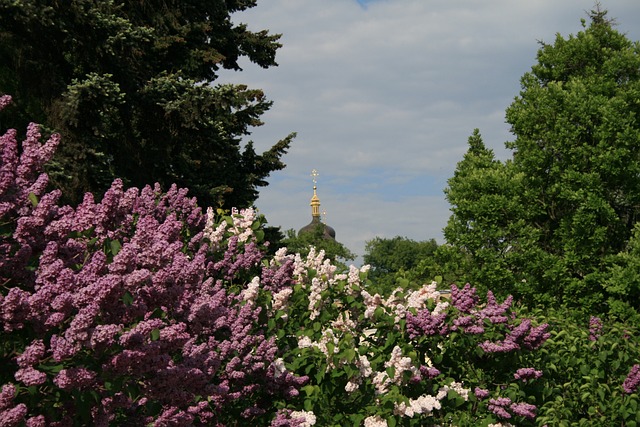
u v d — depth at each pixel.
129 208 5.21
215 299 5.66
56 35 14.39
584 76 21.78
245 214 8.59
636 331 9.09
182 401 4.57
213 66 21.77
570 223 19.56
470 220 20.61
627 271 18.02
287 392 6.07
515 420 7.04
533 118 20.77
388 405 6.20
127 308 4.28
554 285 19.39
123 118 15.69
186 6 19.34
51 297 3.95
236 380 5.70
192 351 4.89
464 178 21.09
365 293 7.08
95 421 4.08
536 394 7.53
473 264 20.44
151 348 4.05
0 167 4.61
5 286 4.36
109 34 14.41
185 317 5.11
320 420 6.41
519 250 20.12
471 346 7.02
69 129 14.02
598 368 8.01
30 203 4.68
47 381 3.95
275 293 7.21
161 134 16.27
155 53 18.48
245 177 20.98
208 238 7.79
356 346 6.89
